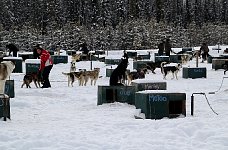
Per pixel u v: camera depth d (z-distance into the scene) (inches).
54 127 320.5
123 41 2234.3
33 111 426.9
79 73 696.4
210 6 3548.2
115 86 474.0
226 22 3577.8
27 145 253.8
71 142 260.8
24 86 692.1
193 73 829.2
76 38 2171.5
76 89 637.3
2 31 2215.8
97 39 2212.1
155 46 2279.8
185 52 1349.7
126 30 2263.8
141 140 267.0
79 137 278.5
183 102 373.7
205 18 3462.1
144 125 317.1
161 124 312.5
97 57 1235.9
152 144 257.4
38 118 377.1
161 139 270.1
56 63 1112.8
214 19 3523.6
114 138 275.9
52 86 690.2
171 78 831.1
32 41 2151.8
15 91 590.6
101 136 283.1
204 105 461.4
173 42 2546.8
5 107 351.9
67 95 569.0
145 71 885.8
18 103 462.9
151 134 283.9
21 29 2281.0
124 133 291.9
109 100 475.8
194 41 2962.6
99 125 327.6
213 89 639.1
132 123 327.9
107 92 475.5
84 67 1026.7
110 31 2256.4
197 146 249.1
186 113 402.9
